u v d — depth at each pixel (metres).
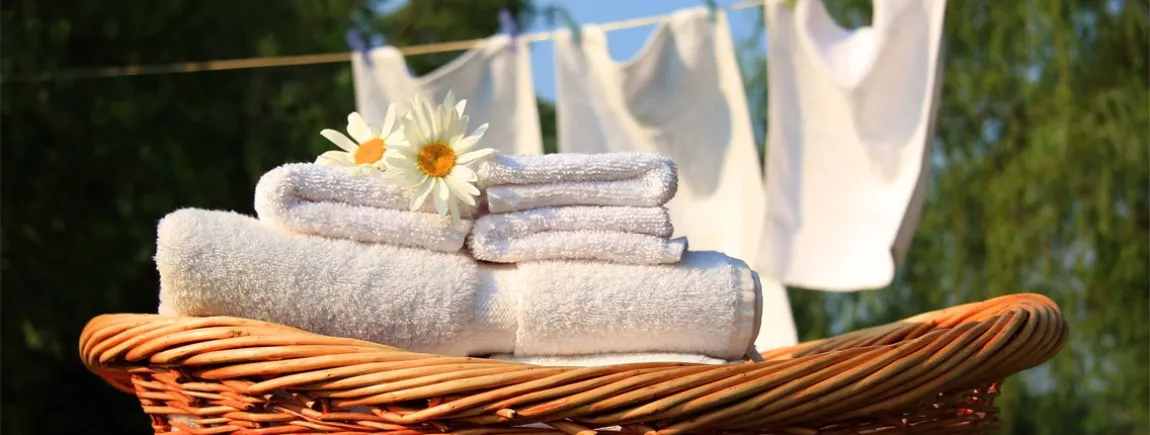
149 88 3.23
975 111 3.03
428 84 1.81
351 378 0.93
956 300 3.08
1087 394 3.17
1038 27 2.80
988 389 1.04
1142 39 2.79
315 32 4.41
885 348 0.94
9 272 2.85
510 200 1.02
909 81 1.47
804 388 0.91
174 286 1.00
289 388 0.95
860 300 3.35
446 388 0.91
